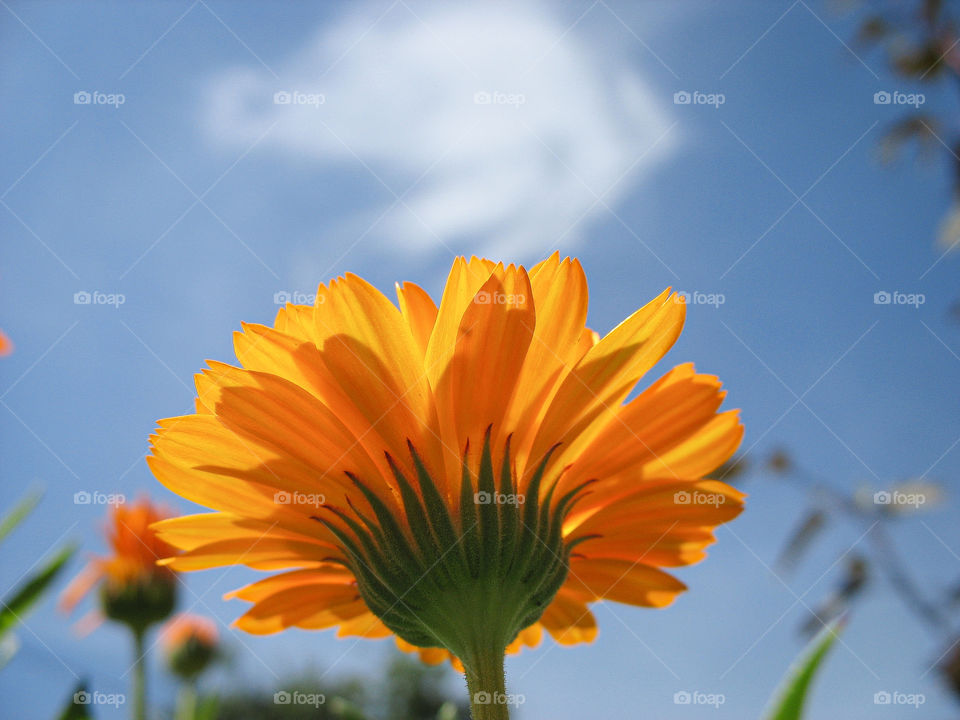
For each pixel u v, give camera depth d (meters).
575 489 0.10
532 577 0.10
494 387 0.09
